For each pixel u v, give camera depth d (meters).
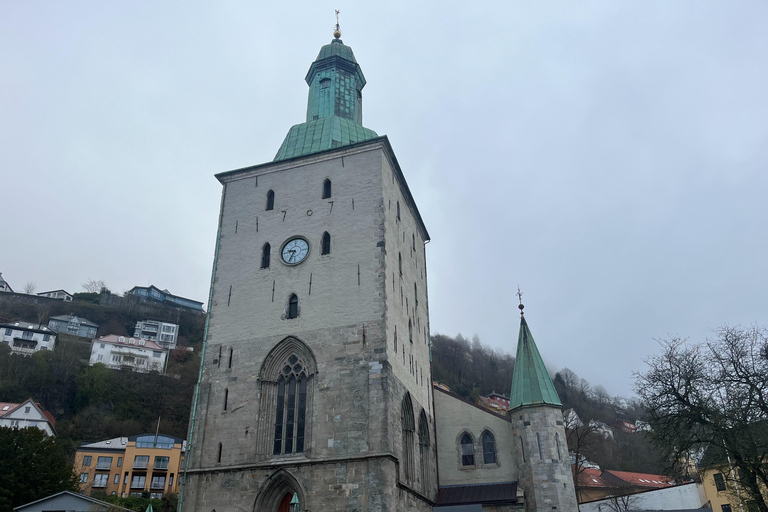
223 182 50.66
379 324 40.69
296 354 41.75
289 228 46.59
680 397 40.97
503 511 43.94
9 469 68.00
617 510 77.62
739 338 41.75
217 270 46.59
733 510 66.75
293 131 53.78
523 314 52.19
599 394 186.88
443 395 51.44
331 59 58.62
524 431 46.03
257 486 37.50
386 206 46.34
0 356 138.25
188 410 148.12
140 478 113.06
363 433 37.34
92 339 173.25
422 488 44.34
